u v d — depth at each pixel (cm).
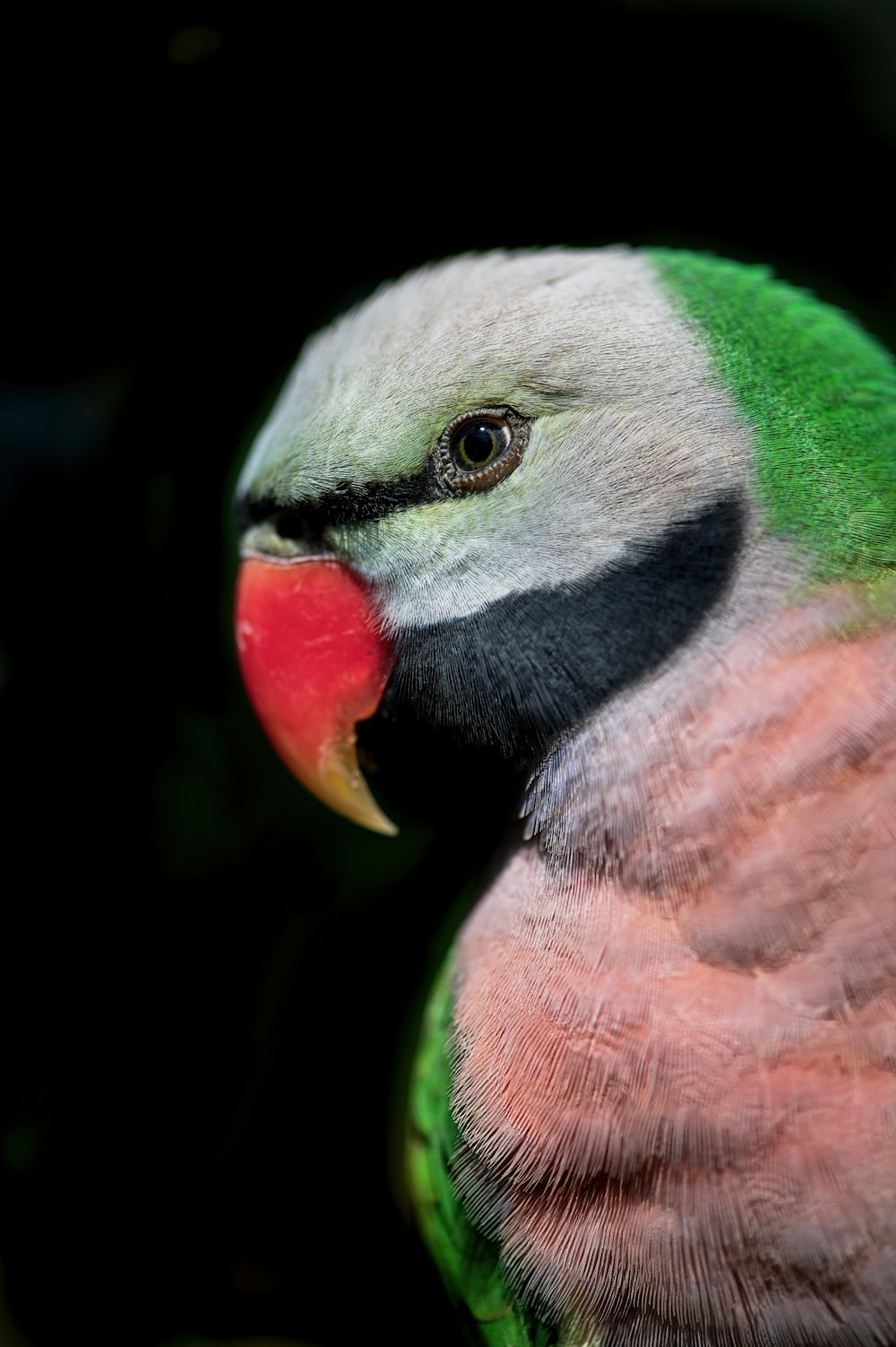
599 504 49
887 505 48
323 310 57
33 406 57
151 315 56
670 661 48
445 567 49
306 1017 57
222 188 56
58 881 56
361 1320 56
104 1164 56
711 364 49
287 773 57
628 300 49
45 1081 56
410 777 51
